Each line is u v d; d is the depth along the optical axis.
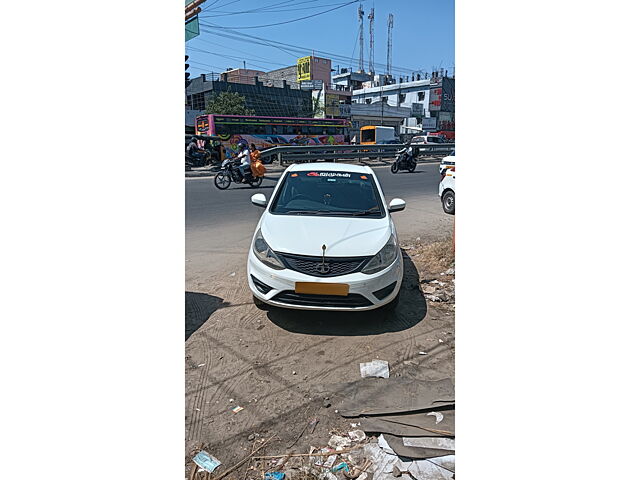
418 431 2.62
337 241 3.94
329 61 52.19
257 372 3.26
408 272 5.53
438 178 17.20
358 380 3.16
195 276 5.34
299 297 3.78
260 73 51.03
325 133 27.45
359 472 2.33
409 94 55.44
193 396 2.96
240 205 10.65
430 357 3.48
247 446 2.52
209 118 22.95
